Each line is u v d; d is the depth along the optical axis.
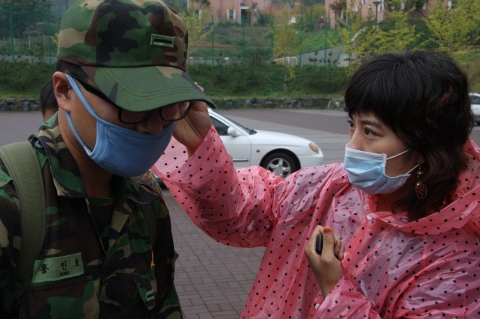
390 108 1.35
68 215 1.22
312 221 1.68
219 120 8.15
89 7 1.15
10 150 1.20
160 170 1.63
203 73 30.14
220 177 1.58
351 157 1.44
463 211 1.34
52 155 1.21
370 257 1.47
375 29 27.95
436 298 1.33
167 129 1.24
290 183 1.78
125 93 1.12
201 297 4.11
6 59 27.66
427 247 1.40
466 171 1.46
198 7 44.19
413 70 1.35
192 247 5.32
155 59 1.17
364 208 1.58
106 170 1.24
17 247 1.13
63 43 1.18
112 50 1.14
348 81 1.49
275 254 1.74
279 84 30.48
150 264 1.38
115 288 1.28
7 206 1.11
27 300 1.14
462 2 24.58
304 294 1.67
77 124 1.20
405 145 1.38
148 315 1.48
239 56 31.53
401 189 1.48
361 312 1.32
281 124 19.45
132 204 1.37
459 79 1.37
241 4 56.94
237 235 1.76
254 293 1.75
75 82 1.17
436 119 1.34
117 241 1.30
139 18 1.15
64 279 1.19
